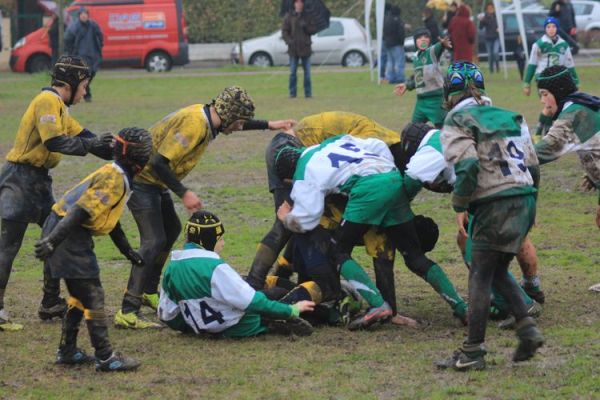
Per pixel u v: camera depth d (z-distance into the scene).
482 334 13.87
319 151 16.38
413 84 34.03
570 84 16.95
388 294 16.52
